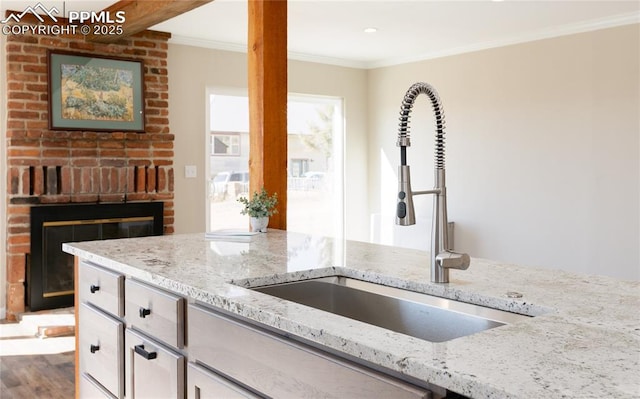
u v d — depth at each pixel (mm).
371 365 1199
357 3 4609
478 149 6215
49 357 3988
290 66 6742
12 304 4902
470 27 5418
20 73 4855
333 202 7363
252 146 3242
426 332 1688
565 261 5535
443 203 1738
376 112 7367
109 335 2221
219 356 1644
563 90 5477
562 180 5527
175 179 5887
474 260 2127
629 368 1014
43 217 4910
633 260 5062
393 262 2102
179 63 5875
